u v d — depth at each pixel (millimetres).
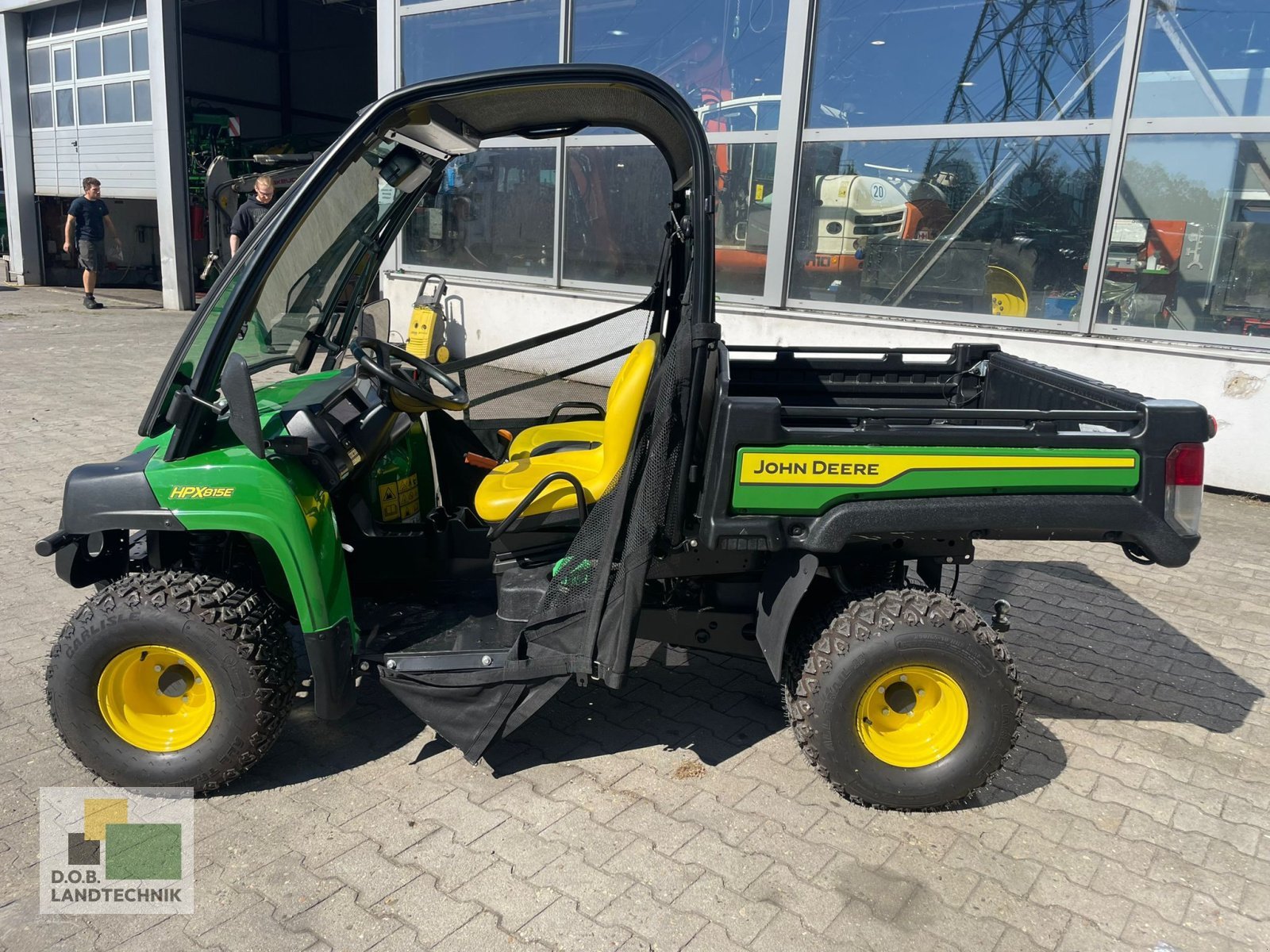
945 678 2688
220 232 12547
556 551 3080
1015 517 2633
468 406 3428
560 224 8719
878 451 2617
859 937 2291
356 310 3455
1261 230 5754
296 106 19688
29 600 4074
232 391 2521
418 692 2801
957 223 6820
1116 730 3287
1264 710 3441
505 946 2234
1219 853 2645
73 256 16922
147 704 2779
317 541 2703
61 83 15344
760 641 2775
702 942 2258
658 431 2607
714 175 2602
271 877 2457
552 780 2920
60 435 6590
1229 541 5184
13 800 2752
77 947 2215
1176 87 5891
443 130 2893
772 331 7523
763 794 2865
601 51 8508
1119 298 6266
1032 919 2367
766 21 7355
